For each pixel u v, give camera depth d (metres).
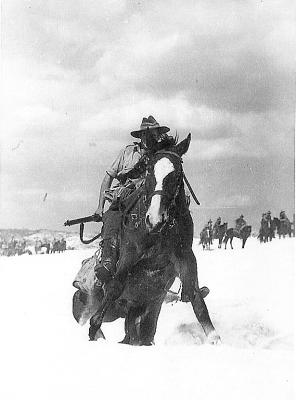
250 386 4.71
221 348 5.59
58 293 13.18
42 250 22.64
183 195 6.09
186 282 6.05
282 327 7.80
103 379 5.04
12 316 9.15
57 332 7.31
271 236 21.11
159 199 5.89
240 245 22.25
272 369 4.93
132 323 6.31
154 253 6.04
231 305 9.08
